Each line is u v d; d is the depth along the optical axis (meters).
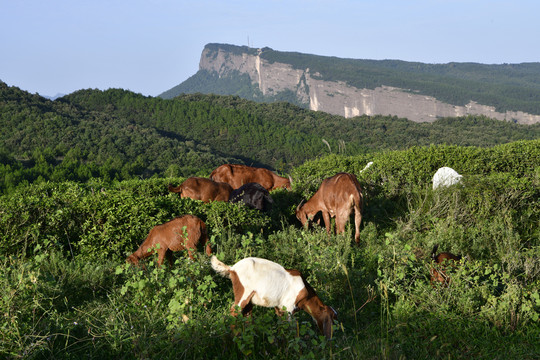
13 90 147.12
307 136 175.00
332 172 12.89
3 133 120.75
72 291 6.07
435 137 161.00
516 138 158.75
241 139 178.50
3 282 5.02
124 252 7.83
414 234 8.73
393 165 12.03
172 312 4.80
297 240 7.55
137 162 105.00
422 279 6.29
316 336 4.38
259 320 4.31
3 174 86.31
